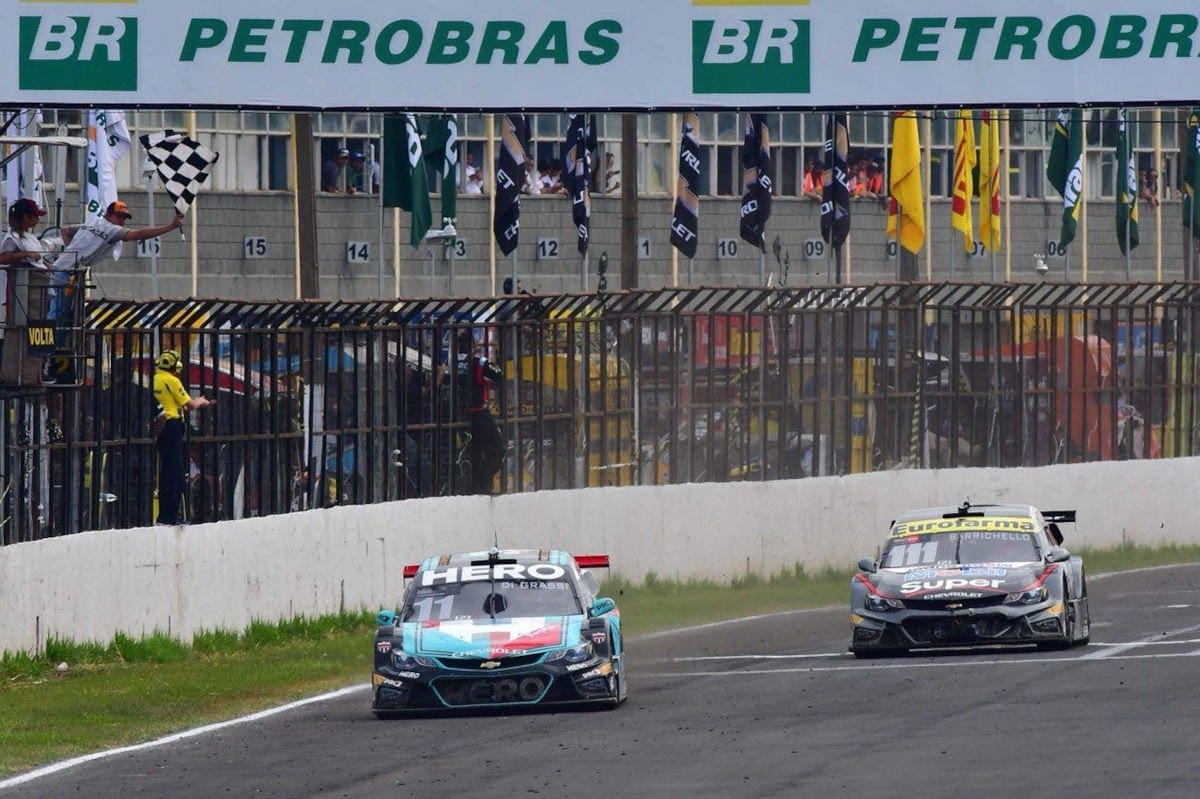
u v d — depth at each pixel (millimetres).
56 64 86500
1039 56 90188
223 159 161125
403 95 88688
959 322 124438
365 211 168125
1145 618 87875
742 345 114375
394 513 95938
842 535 117125
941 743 51250
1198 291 136000
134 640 81500
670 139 181750
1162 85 90250
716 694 65812
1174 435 135875
